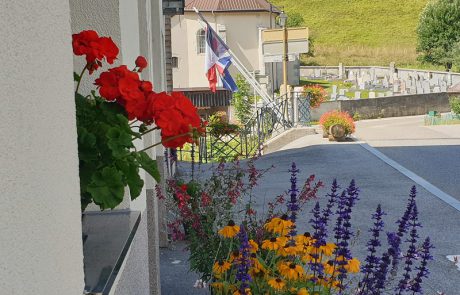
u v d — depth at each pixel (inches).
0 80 49.0
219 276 171.8
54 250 63.4
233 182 278.7
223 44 1227.9
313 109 1357.0
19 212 52.4
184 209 233.1
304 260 169.8
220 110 1461.6
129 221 117.5
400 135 962.1
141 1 222.8
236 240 218.8
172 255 326.3
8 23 51.2
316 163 704.4
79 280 76.0
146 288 161.9
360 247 347.3
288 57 1058.7
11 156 50.9
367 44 2650.1
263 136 958.4
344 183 573.3
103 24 130.4
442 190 530.6
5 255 48.7
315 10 2898.6
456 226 398.0
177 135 99.5
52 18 65.8
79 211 78.1
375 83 1956.2
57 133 66.7
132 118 103.2
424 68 2333.9
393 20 2815.0
